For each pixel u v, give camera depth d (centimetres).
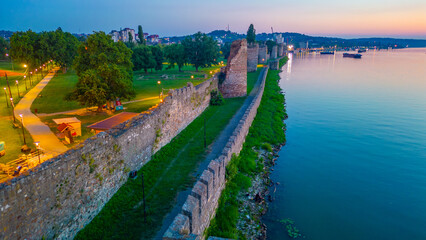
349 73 11781
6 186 1132
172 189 2019
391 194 2602
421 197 2556
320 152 3544
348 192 2614
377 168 3136
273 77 9694
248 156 2978
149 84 7394
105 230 1589
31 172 1255
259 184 2577
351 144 3847
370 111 5578
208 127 3506
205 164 2433
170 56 10625
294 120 4956
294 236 1967
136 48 9900
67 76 8412
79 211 1550
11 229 1159
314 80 9731
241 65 5288
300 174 2931
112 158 1869
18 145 2839
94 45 4812
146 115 2441
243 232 1861
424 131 4375
